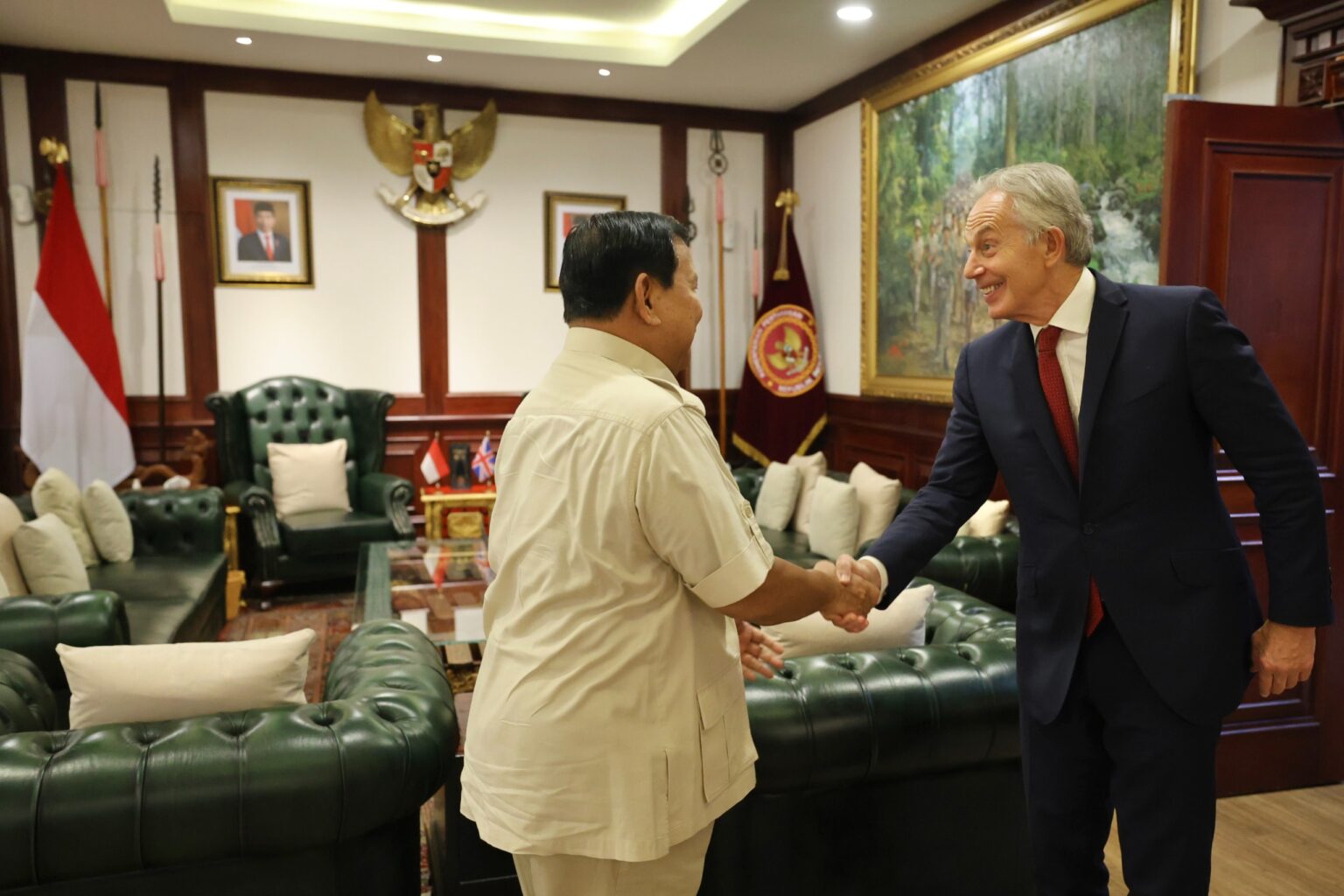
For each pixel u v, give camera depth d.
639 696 1.22
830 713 1.84
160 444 5.59
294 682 1.82
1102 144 3.88
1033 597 1.62
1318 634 2.97
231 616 4.95
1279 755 2.97
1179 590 1.49
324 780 1.58
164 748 1.57
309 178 5.93
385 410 5.76
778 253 6.76
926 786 1.97
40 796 1.48
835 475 4.97
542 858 1.25
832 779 1.87
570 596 1.24
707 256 6.68
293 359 6.01
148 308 5.73
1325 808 2.87
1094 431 1.51
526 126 6.26
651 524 1.21
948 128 4.89
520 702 1.25
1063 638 1.57
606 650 1.22
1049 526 1.58
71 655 1.74
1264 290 2.81
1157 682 1.48
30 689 2.10
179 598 3.65
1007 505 3.67
